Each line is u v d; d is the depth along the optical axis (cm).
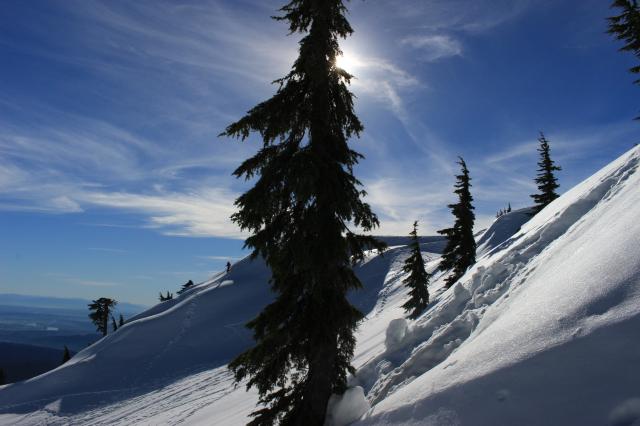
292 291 913
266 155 957
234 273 9806
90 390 5169
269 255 931
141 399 4366
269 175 871
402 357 1113
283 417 906
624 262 488
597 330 416
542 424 356
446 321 1146
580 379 375
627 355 364
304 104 964
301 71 958
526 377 424
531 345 472
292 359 886
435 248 9281
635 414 304
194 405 3089
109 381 5431
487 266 1252
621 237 556
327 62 923
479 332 806
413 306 2895
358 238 948
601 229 716
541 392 391
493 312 837
